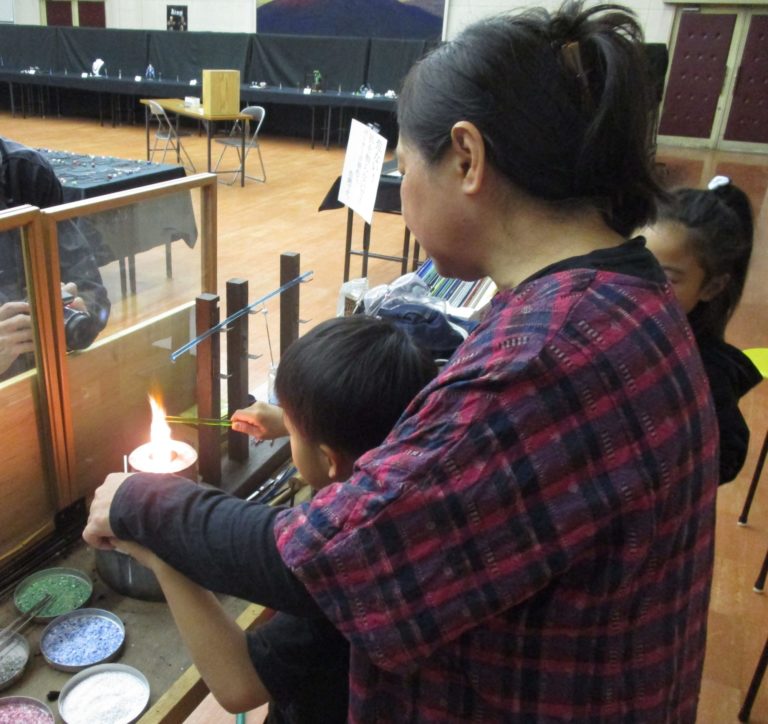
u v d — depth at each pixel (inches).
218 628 24.7
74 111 399.9
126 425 44.5
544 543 17.7
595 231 20.3
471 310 62.8
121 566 35.2
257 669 24.9
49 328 36.4
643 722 20.9
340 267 158.9
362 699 21.3
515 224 19.9
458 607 17.9
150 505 22.0
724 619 70.7
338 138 357.1
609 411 17.8
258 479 45.5
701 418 20.1
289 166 288.0
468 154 19.0
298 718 27.5
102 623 34.7
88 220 38.8
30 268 34.8
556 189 19.0
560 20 19.4
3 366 35.8
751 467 94.9
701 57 343.3
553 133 18.3
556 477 17.5
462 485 17.4
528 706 19.9
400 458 18.1
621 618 19.5
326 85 356.2
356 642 18.5
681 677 22.6
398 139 21.2
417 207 20.8
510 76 18.3
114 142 323.9
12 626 33.9
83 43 384.5
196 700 31.3
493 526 17.5
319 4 370.6
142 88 354.0
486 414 17.5
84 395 40.5
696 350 20.8
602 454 17.7
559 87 18.3
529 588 18.0
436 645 18.2
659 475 18.5
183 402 49.3
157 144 323.0
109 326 41.9
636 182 19.5
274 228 189.8
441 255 21.5
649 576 19.7
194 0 395.9
